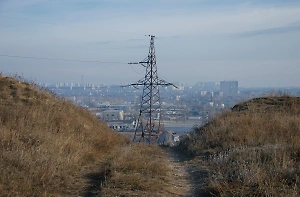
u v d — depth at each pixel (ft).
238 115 59.36
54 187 25.85
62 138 36.35
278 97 74.18
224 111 66.59
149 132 79.15
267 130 44.24
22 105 43.39
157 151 49.42
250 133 43.60
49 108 45.06
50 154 31.09
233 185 25.40
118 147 48.08
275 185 24.34
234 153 35.09
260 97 75.51
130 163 33.50
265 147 34.63
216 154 40.88
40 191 24.25
